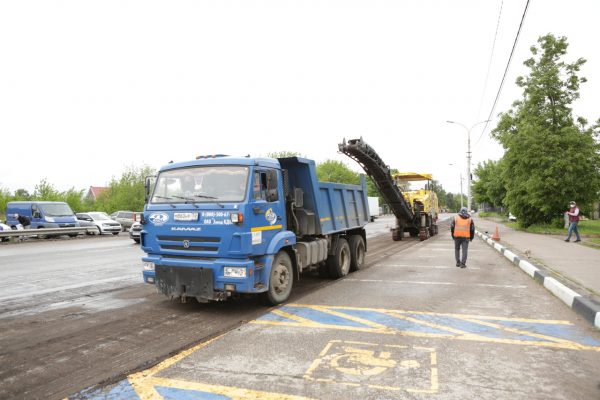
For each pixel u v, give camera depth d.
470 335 5.59
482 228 29.62
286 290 7.75
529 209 25.59
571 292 7.28
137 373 4.46
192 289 6.86
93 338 5.71
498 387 3.98
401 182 24.52
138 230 21.72
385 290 8.68
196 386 4.09
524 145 23.94
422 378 4.20
